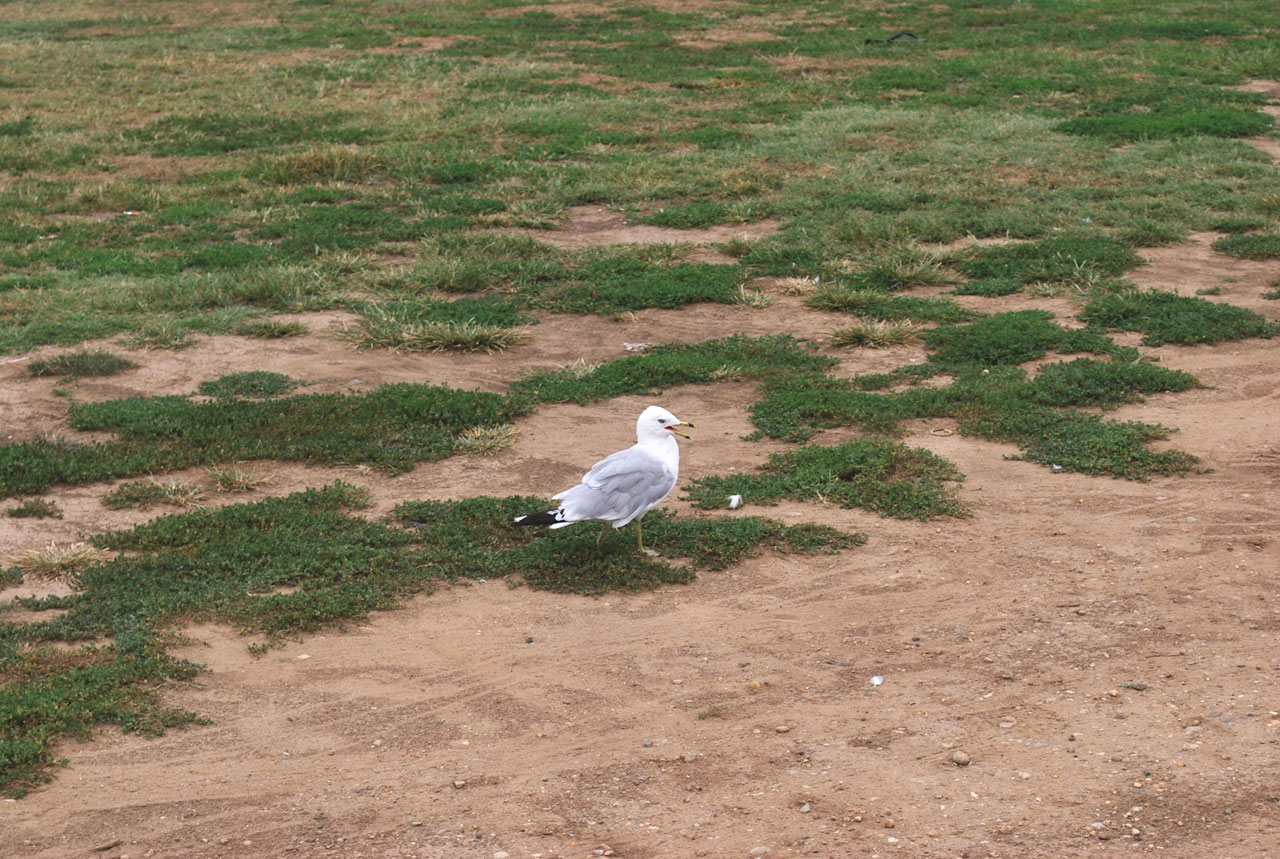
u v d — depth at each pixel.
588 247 17.77
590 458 10.85
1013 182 20.45
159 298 15.45
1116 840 5.54
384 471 10.63
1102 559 8.64
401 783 6.32
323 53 32.50
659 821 5.89
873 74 28.86
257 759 6.58
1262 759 6.09
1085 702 6.79
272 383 12.77
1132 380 12.17
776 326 14.62
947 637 7.66
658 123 24.89
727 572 8.73
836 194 19.94
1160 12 35.97
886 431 11.21
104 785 6.36
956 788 6.03
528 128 24.34
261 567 8.76
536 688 7.25
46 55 32.16
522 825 5.90
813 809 5.92
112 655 7.57
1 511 9.81
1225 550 8.70
